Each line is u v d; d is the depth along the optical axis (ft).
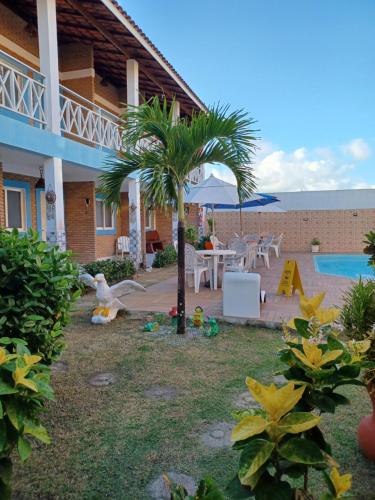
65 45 39.22
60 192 27.45
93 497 7.44
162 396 11.83
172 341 17.30
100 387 12.52
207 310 22.30
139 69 39.88
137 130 17.22
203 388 12.36
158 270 42.34
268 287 30.04
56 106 26.94
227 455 8.74
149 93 47.78
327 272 41.78
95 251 43.55
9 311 9.55
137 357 15.29
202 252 30.01
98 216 48.26
